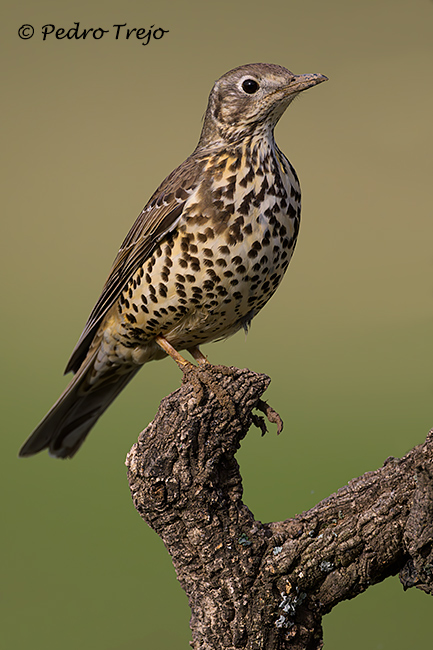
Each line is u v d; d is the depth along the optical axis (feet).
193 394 19.29
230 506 19.48
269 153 25.55
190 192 24.81
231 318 26.58
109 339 28.48
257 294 25.89
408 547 17.88
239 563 19.20
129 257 26.58
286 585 19.12
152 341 28.04
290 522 19.53
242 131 25.94
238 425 19.31
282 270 25.95
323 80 25.94
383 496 18.72
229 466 19.66
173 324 26.63
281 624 19.13
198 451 19.21
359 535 18.66
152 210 26.18
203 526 19.27
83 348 29.55
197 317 26.20
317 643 19.70
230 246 24.57
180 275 25.12
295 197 25.90
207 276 24.91
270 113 25.95
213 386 19.25
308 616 19.49
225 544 19.25
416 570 18.06
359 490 19.24
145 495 19.43
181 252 24.89
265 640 19.19
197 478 19.19
